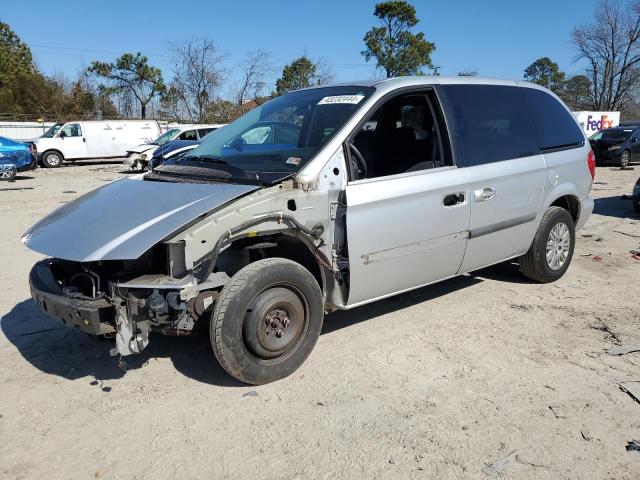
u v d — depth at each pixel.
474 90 4.97
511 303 5.36
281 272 3.68
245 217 3.55
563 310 5.17
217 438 3.26
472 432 3.27
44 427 3.41
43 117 40.91
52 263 4.06
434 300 5.46
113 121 26.09
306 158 3.94
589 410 3.48
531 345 4.43
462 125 4.73
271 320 3.71
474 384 3.82
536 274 5.75
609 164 21.12
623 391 3.71
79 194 14.22
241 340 3.61
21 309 5.42
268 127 4.61
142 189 4.04
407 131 4.87
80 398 3.73
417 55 41.28
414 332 4.70
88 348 4.51
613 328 4.74
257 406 3.58
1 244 8.25
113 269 3.52
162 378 3.98
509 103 5.27
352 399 3.65
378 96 4.29
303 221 3.81
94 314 3.36
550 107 5.77
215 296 3.63
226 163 4.16
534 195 5.32
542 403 3.57
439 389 3.77
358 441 3.21
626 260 6.91
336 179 3.96
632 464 2.97
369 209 4.04
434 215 4.43
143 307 3.38
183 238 3.35
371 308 5.26
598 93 53.16
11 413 3.57
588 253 7.27
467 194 4.64
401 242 4.26
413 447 3.14
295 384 3.85
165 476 2.95
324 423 3.38
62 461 3.09
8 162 17.31
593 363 4.10
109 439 3.27
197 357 4.30
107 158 26.30
